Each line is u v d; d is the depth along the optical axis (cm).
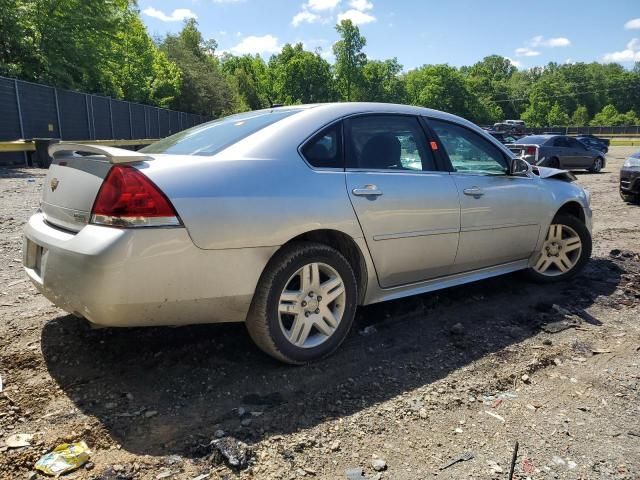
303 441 241
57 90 2022
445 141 401
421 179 367
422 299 443
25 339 338
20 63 2188
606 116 11875
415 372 314
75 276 257
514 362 330
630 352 349
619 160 2942
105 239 251
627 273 538
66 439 237
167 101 3941
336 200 316
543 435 252
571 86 12988
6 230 655
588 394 293
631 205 1076
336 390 289
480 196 402
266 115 354
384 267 348
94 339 342
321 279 322
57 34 2289
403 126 378
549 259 492
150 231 254
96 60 2531
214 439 240
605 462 232
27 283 451
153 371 304
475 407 277
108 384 288
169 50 4631
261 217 283
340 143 336
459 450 239
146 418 256
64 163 304
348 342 355
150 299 259
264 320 294
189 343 340
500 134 2762
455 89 9919
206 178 274
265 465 224
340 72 9300
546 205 461
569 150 2005
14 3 2197
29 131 1841
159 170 266
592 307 434
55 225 296
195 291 269
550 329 382
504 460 232
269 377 301
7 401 267
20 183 1145
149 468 220
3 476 212
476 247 405
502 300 448
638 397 290
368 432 251
